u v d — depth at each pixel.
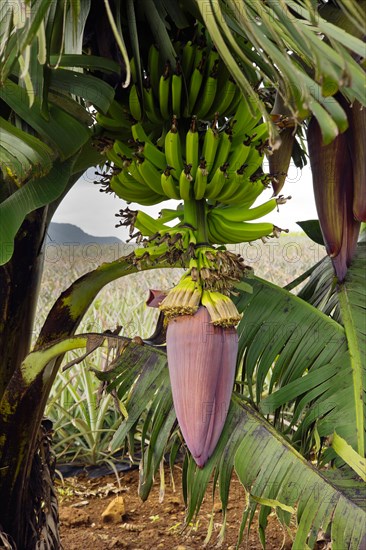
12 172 1.22
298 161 1.99
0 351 1.63
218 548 2.61
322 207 1.43
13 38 1.12
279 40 0.96
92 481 3.42
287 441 1.49
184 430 1.30
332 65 0.91
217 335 1.28
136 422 1.56
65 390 3.79
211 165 1.31
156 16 1.31
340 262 1.45
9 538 1.63
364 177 1.34
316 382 1.59
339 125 0.91
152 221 1.36
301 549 1.37
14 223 1.24
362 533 1.33
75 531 2.79
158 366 1.58
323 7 1.33
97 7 1.41
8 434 1.57
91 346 1.51
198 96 1.39
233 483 3.35
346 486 1.42
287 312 1.72
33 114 1.29
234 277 1.29
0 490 1.62
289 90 0.94
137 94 1.36
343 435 1.49
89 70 1.53
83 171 1.70
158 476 3.47
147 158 1.34
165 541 2.68
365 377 1.56
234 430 1.51
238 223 1.37
